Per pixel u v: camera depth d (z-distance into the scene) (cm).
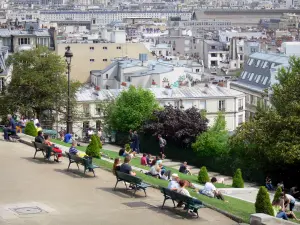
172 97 17175
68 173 6462
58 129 14412
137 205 5359
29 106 11838
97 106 15612
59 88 11919
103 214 5091
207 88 18025
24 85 11806
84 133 14788
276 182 10012
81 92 16050
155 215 5094
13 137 8244
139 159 9256
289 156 9206
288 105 9931
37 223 4809
